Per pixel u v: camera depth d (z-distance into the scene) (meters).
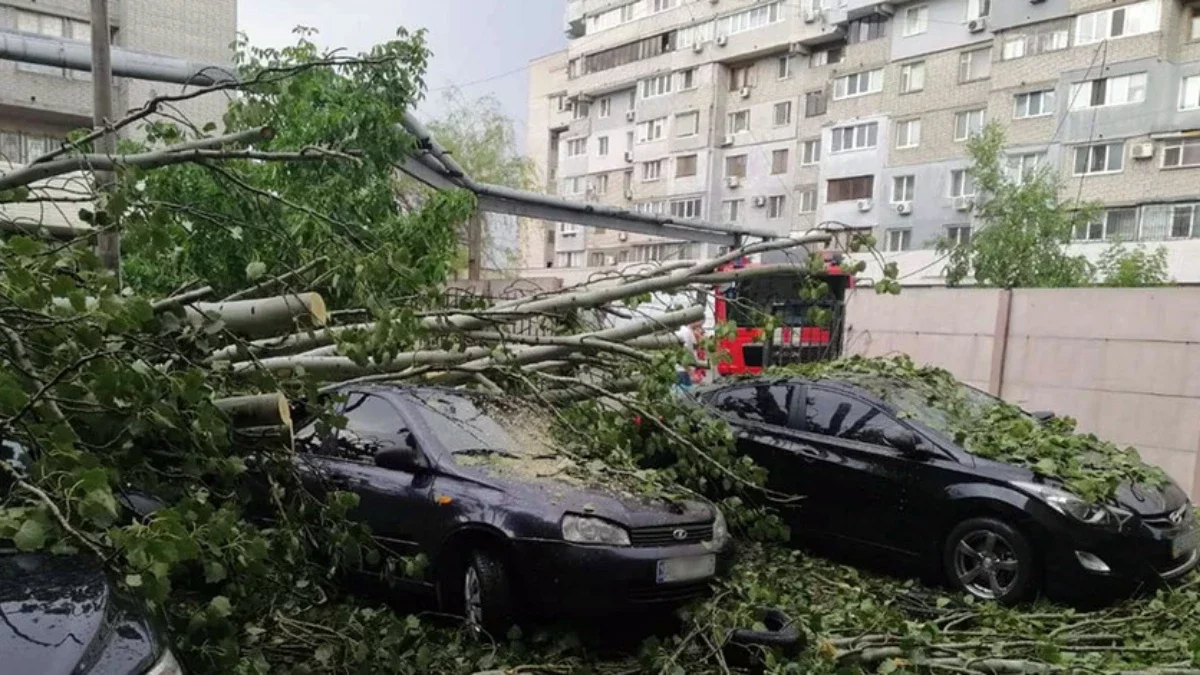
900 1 31.75
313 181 8.28
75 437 2.76
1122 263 21.80
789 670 3.63
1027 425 5.98
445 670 3.90
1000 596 5.25
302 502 3.91
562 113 52.78
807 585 5.56
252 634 3.54
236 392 3.94
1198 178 24.53
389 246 4.14
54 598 2.33
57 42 10.57
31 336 3.04
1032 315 10.66
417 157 14.02
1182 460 9.14
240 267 6.38
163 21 20.47
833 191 34.28
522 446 5.05
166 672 2.25
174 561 2.42
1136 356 9.62
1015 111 28.58
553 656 4.10
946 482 5.55
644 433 5.76
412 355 5.29
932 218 30.97
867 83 33.28
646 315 6.25
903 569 5.86
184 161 3.82
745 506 6.13
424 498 4.58
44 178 3.62
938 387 6.74
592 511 4.26
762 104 38.25
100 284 3.18
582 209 20.09
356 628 3.77
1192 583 5.38
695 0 40.41
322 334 4.24
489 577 4.26
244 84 4.14
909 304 12.15
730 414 6.89
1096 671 3.91
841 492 6.04
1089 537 5.02
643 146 43.28
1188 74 25.23
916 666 3.77
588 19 46.88
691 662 4.06
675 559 4.28
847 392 6.36
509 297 6.12
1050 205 21.66
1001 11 28.80
